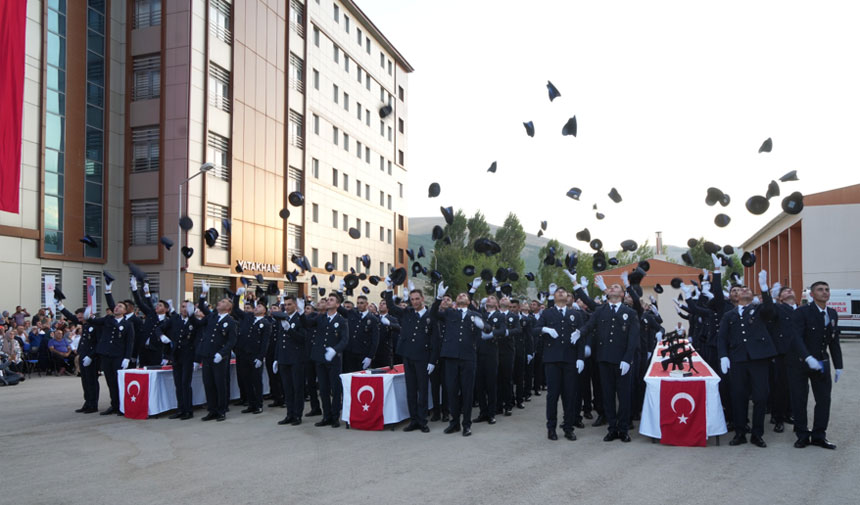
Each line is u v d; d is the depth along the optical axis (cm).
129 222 2869
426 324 956
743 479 662
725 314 868
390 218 5591
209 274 2948
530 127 1013
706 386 827
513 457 773
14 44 2173
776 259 5331
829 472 689
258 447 837
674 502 587
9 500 605
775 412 923
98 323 1159
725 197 933
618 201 1097
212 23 3003
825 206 4109
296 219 3775
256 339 1139
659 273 4569
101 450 823
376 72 5328
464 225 6600
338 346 979
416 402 961
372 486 644
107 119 2806
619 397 866
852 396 1248
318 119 4200
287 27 3644
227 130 3095
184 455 789
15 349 1641
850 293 3397
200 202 2895
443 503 585
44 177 2483
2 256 2305
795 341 800
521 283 5600
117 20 2892
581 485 645
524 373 1323
